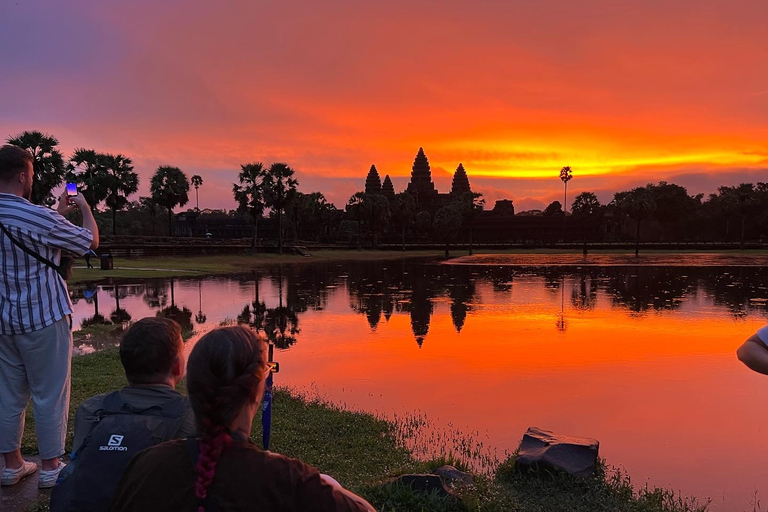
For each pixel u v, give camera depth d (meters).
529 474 5.40
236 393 1.33
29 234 3.33
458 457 6.25
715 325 17.33
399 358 12.29
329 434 6.57
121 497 1.34
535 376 10.61
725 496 5.46
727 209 126.75
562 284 33.31
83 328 14.31
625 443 7.01
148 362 2.04
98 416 2.02
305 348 13.52
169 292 26.14
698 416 8.16
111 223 93.44
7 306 3.36
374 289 29.72
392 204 107.00
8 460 3.78
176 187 68.81
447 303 23.41
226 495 1.23
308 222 129.00
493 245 107.44
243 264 55.91
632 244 106.88
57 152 36.03
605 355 12.66
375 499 4.31
